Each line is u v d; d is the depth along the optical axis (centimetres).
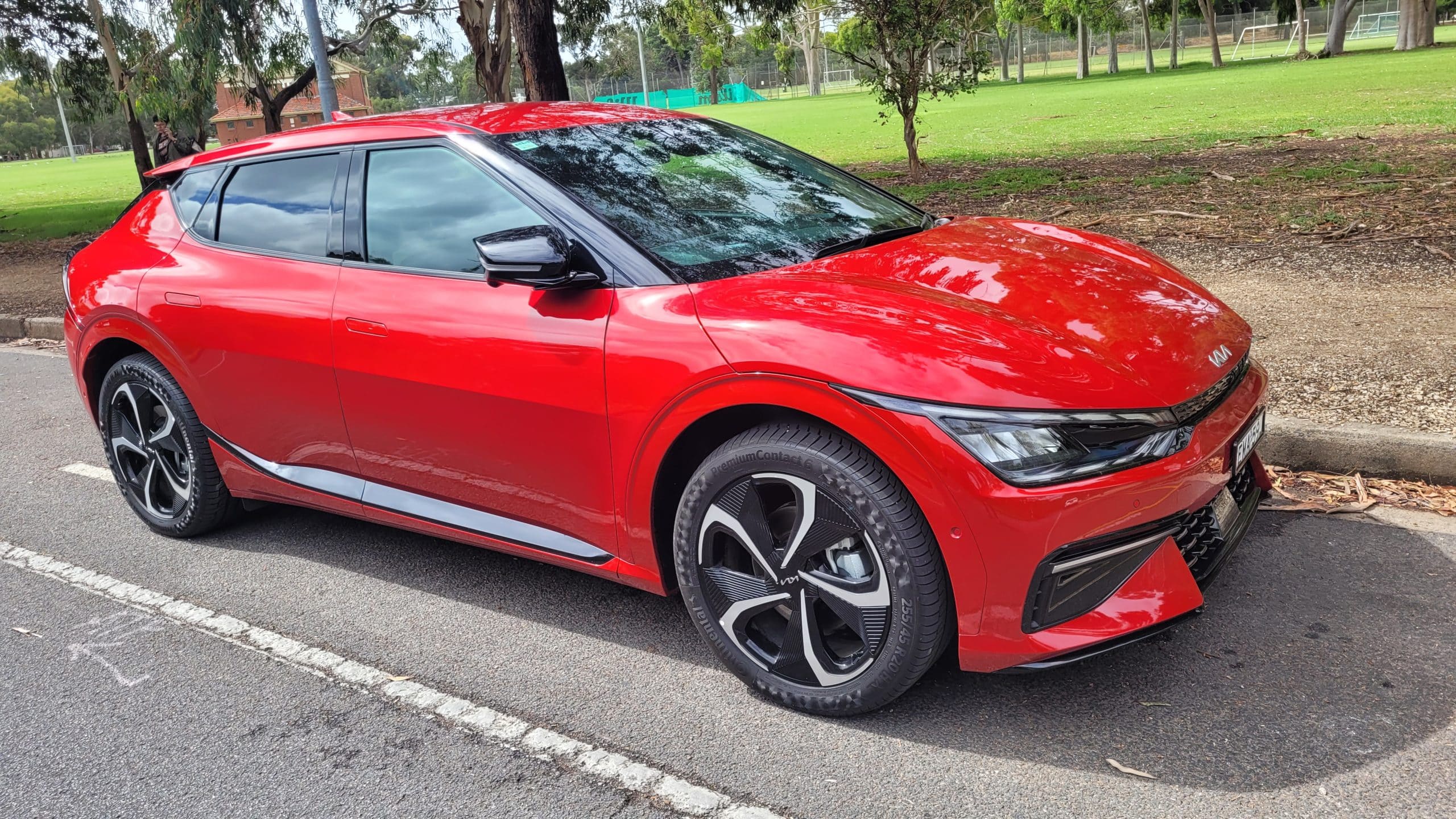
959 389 228
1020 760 242
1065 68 8675
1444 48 4500
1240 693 262
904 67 1541
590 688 290
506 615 338
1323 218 861
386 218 335
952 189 1358
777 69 10075
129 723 288
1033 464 224
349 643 326
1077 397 227
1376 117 1806
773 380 245
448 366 307
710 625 279
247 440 383
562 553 306
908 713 265
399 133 341
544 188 304
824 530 249
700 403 259
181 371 388
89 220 2114
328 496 362
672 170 336
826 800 234
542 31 1312
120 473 435
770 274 280
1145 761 238
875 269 285
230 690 303
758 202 332
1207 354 260
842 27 2350
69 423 616
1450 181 991
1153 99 3105
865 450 242
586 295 284
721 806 235
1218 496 266
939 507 230
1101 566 235
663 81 10738
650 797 241
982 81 7388
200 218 395
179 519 418
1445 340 507
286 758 267
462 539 331
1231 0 6188
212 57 1745
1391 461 384
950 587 241
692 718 272
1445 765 228
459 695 291
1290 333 549
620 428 276
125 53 1952
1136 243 841
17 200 3300
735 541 271
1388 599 303
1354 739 240
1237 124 1942
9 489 500
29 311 962
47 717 294
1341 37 4912
